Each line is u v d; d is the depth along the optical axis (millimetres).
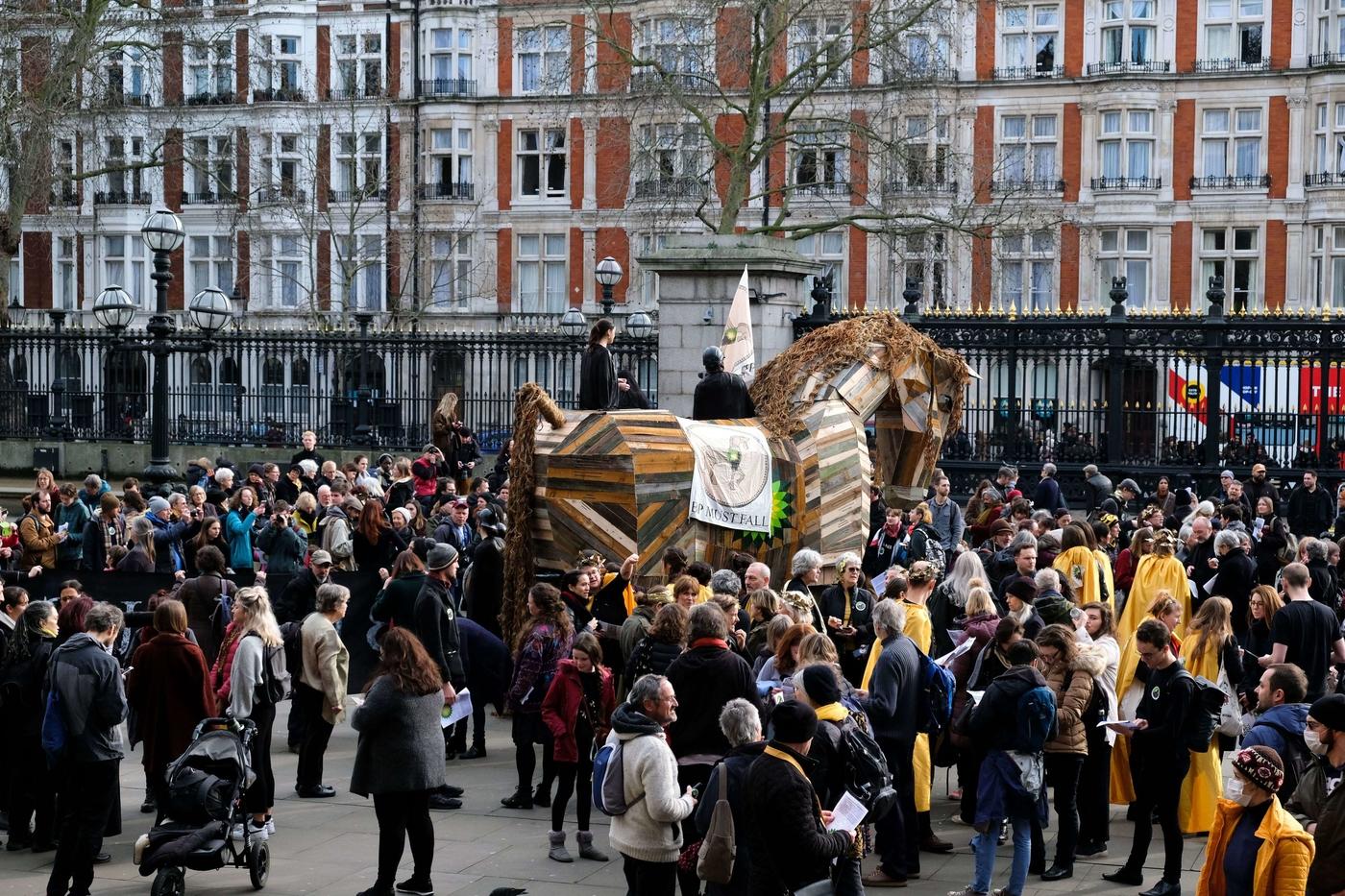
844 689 10492
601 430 14969
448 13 57562
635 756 9445
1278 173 50500
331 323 56906
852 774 9398
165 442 22094
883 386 17641
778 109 49875
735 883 9039
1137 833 11234
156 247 22000
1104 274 52031
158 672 11734
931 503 20875
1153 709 10977
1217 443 26062
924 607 12328
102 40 44250
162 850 10391
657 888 9578
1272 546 18859
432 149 57938
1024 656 10828
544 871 11586
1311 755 10461
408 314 50094
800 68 37812
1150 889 11070
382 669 10664
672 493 14930
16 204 40500
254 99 58625
